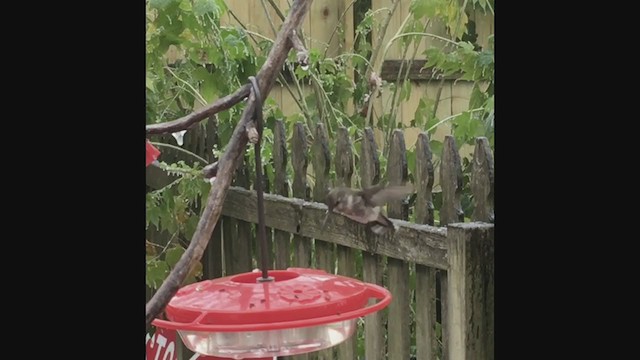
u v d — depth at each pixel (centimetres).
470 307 172
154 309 117
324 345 130
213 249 283
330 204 137
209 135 278
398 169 194
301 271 146
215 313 122
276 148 247
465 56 275
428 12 277
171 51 321
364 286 136
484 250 173
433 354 192
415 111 323
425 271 192
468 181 259
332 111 295
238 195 262
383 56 298
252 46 309
